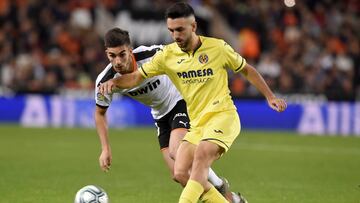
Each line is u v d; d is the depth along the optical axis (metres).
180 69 24.39
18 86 69.06
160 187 34.78
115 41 24.72
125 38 24.94
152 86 28.36
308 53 74.12
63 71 70.12
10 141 54.91
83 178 37.34
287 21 78.25
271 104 24.69
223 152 23.80
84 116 67.69
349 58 75.56
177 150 25.03
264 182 36.81
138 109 67.81
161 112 29.12
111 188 34.28
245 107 67.25
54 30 74.00
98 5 76.69
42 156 46.47
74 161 44.28
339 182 37.00
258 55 76.38
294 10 79.25
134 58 26.91
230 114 24.16
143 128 66.44
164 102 28.84
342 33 78.25
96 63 72.06
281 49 76.12
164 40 76.38
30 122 68.19
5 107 68.81
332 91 66.88
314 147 54.34
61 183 35.41
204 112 24.25
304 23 78.31
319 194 32.97
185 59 24.31
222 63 24.23
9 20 74.94
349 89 70.75
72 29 74.44
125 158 46.44
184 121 28.17
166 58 24.66
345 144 56.66
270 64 72.81
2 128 64.31
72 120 67.75
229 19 77.50
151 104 29.09
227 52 24.25
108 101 26.48
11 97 68.81
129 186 34.97
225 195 26.84
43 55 72.19
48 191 32.81
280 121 66.69
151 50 27.30
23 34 73.31
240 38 76.50
